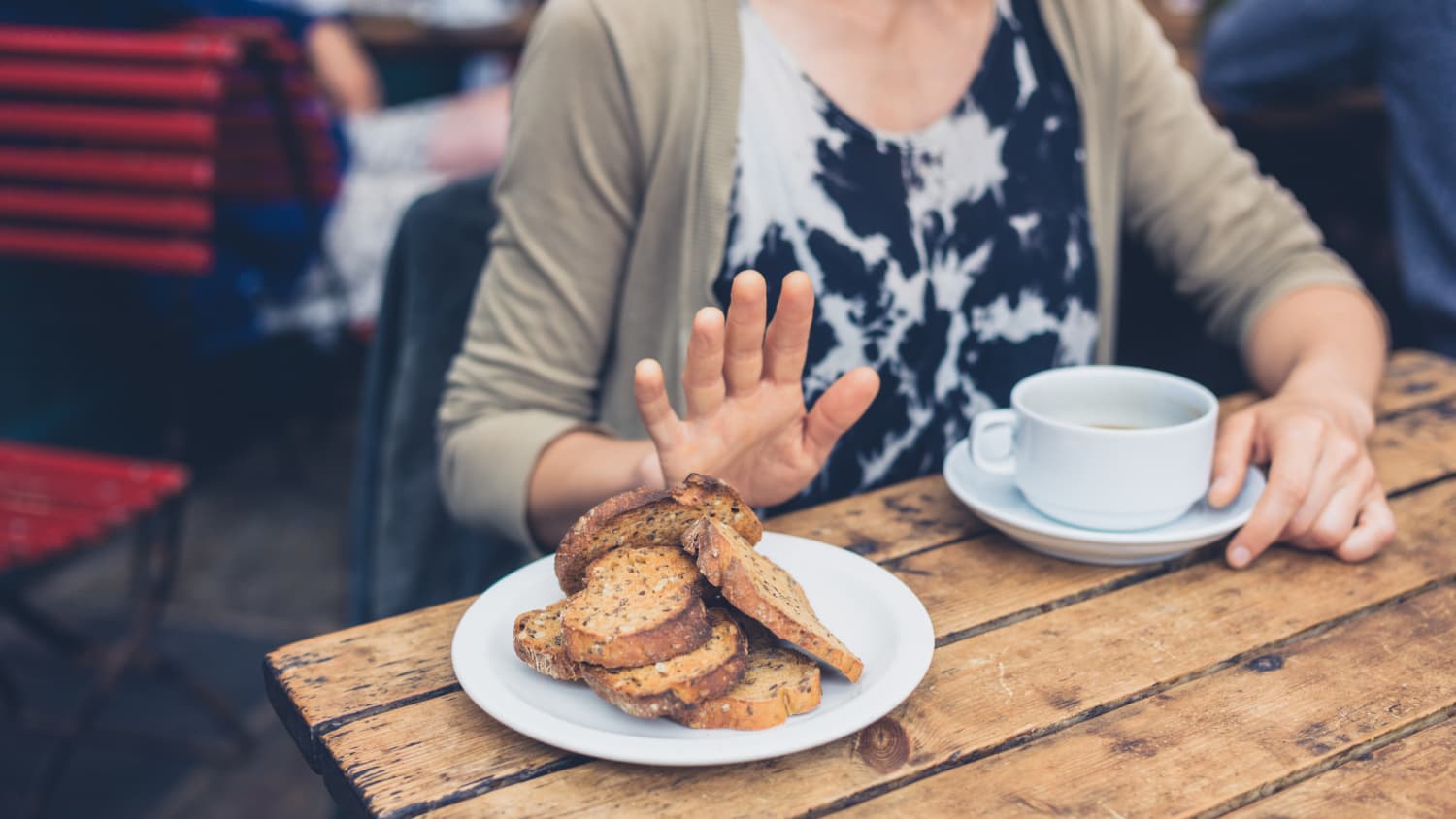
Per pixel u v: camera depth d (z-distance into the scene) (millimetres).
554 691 769
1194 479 876
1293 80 1805
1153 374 933
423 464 1375
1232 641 819
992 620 839
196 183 1641
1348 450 919
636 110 1083
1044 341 1201
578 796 723
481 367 1098
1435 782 728
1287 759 737
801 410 883
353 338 2375
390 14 2869
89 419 2541
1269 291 1178
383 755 745
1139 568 888
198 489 2691
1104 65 1200
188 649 2102
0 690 1826
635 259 1123
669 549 825
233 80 1961
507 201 1114
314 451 2861
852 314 1133
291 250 2428
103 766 1789
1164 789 722
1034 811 711
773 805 715
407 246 1353
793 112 1112
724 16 1092
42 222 1723
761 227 1113
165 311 2430
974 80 1152
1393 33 1580
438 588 1395
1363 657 807
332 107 2602
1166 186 1249
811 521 942
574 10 1085
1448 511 941
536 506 1011
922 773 733
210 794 1728
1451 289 1523
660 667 740
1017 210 1171
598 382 1166
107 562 2416
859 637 808
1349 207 2287
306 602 2264
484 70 3412
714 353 837
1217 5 2217
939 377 1170
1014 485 954
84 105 1659
